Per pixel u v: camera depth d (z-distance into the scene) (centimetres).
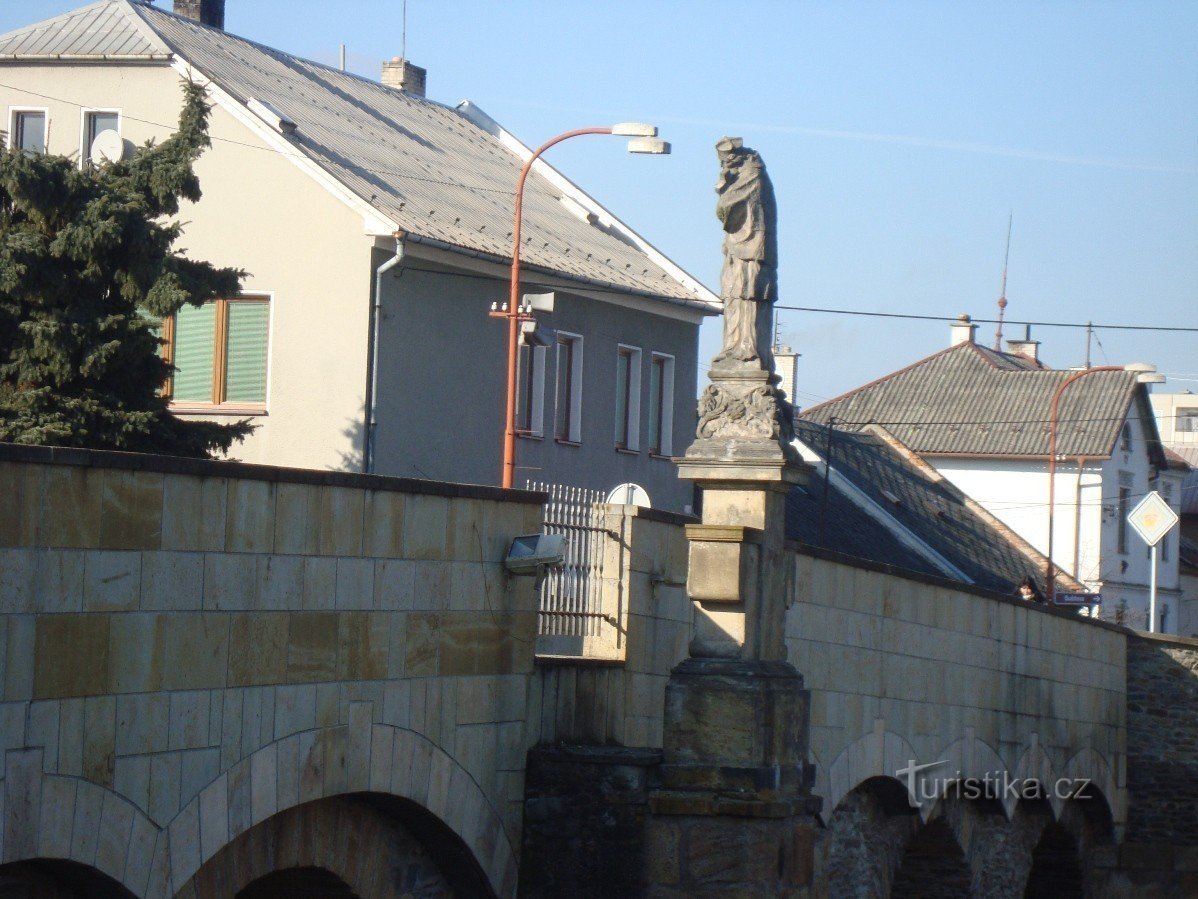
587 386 4153
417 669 1622
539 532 1823
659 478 4516
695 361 4681
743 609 1825
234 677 1396
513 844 1792
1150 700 4094
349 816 1594
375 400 3456
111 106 3681
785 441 1880
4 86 3753
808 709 1920
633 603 1967
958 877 3125
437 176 4122
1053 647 3469
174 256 2636
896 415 7869
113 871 1274
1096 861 4009
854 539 5809
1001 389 7825
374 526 1562
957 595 2877
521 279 3850
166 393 3581
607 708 1933
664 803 1789
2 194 2539
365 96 4553
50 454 1220
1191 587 8719
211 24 4562
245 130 3556
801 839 1847
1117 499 7638
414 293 3566
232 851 1434
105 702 1266
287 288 3506
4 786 1178
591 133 3061
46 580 1218
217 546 1377
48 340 2442
